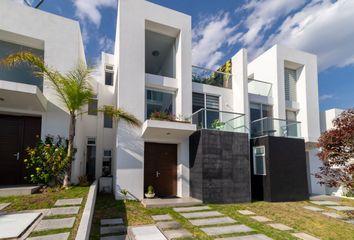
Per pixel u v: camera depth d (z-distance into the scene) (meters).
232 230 5.73
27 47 8.78
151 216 6.76
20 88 6.80
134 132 9.05
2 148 7.89
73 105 7.52
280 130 10.77
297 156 10.67
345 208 8.81
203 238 5.15
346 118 6.09
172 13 10.55
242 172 9.45
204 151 8.90
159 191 9.52
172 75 11.31
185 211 7.43
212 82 12.23
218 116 9.63
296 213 7.88
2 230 3.93
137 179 8.81
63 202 5.72
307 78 14.16
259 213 7.62
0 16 7.90
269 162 9.95
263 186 10.10
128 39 9.48
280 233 5.69
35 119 8.48
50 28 8.61
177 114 10.21
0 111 7.75
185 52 10.62
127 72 9.29
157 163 9.70
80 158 9.65
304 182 10.57
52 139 7.98
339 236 5.68
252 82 12.95
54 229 4.15
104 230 5.51
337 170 6.22
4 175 7.77
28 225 4.20
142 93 9.44
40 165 7.48
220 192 8.88
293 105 14.00
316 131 13.78
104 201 8.16
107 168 11.49
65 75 8.44
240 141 9.68
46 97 8.23
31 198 5.99
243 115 10.32
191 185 9.44
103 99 12.16
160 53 12.55
